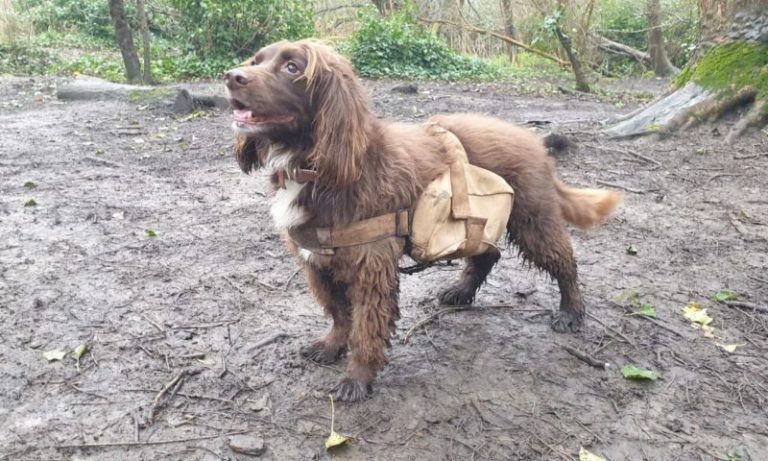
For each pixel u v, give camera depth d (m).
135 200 1.60
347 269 0.80
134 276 1.18
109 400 0.83
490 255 1.07
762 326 1.04
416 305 1.11
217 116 2.60
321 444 0.76
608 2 5.42
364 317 0.81
